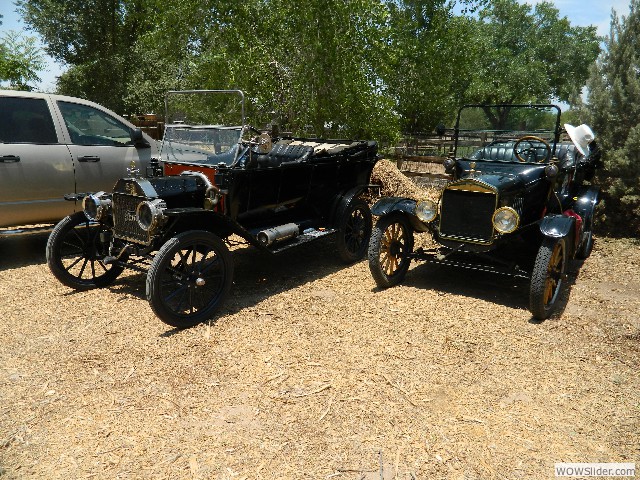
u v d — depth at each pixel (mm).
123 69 21875
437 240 5262
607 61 8141
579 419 3201
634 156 7508
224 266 4566
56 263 4992
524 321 4641
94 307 4812
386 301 5047
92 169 6449
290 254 6645
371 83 10211
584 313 4883
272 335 4254
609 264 6414
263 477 2654
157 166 5648
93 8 21672
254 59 9766
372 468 2729
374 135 10367
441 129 6168
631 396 3467
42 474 2670
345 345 4098
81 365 3746
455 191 5039
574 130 5914
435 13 17688
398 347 4078
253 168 5191
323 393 3412
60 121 6270
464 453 2859
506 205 4984
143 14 19766
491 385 3562
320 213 6098
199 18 10680
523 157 5891
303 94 9906
